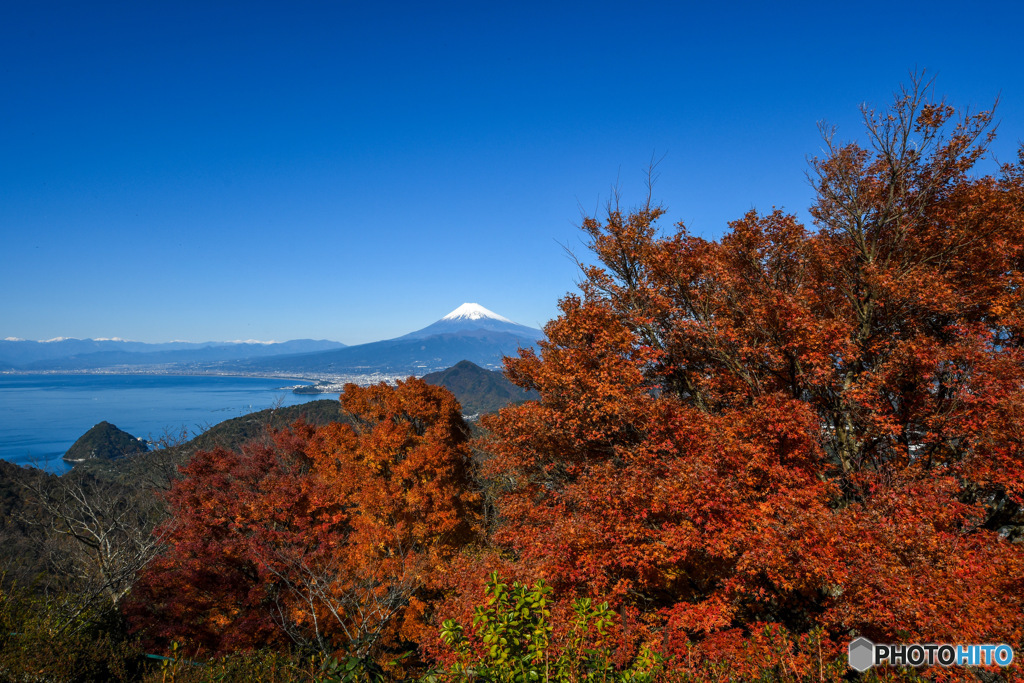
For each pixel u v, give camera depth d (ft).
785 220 57.93
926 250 56.85
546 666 19.08
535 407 58.65
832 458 50.01
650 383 57.52
